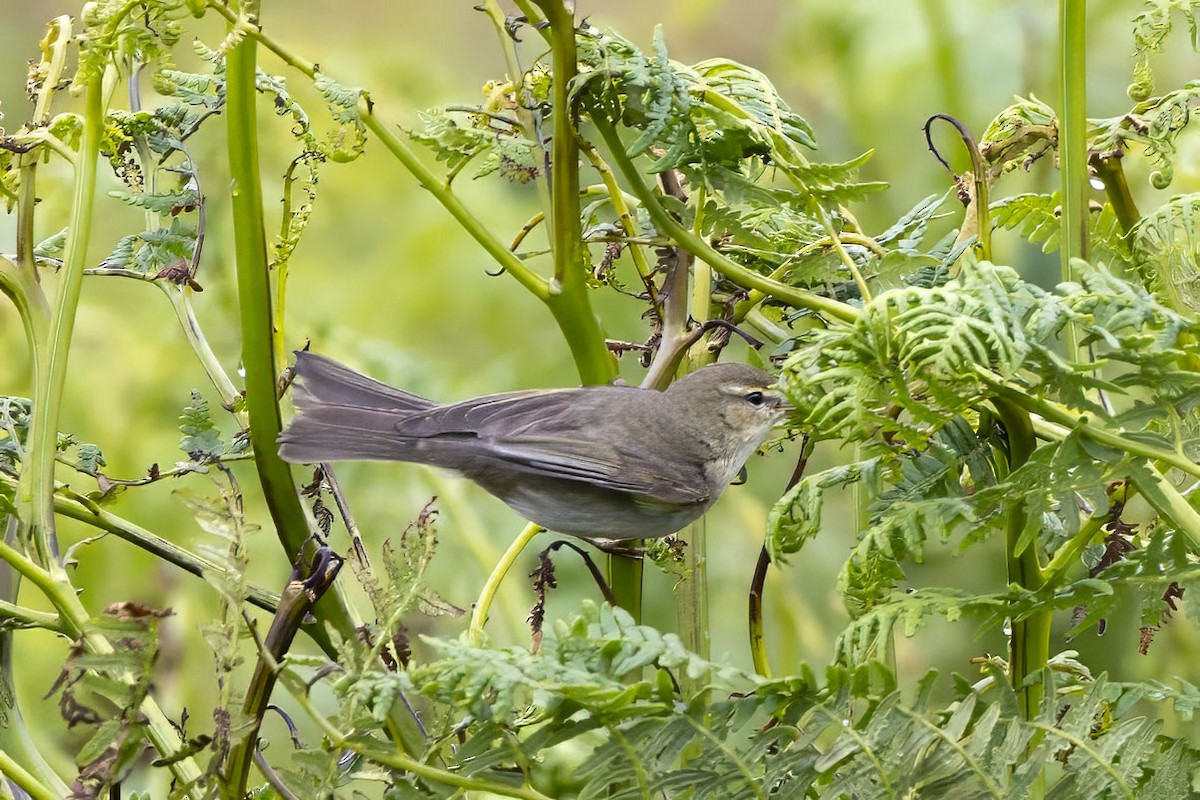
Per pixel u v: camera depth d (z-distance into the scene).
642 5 11.97
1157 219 5.86
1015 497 4.64
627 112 5.70
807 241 6.61
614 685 4.19
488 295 11.07
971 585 9.24
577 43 5.51
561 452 7.96
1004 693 4.49
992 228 6.61
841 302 6.04
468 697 4.08
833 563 10.30
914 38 10.24
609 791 5.00
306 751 4.50
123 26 5.49
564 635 4.34
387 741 4.46
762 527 10.46
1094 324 4.40
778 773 4.30
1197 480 5.54
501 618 9.17
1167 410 4.50
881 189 5.70
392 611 4.52
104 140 6.23
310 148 6.10
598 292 10.91
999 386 4.56
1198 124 7.52
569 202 5.66
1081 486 4.60
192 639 8.62
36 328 5.71
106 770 4.30
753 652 6.25
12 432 6.03
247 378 5.50
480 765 4.37
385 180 11.17
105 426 9.38
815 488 4.92
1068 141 5.27
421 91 11.11
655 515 8.26
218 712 4.37
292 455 5.57
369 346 10.37
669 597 9.98
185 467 5.86
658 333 6.89
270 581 9.10
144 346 9.69
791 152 5.77
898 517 4.66
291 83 10.77
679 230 5.56
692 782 4.32
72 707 4.30
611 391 8.47
